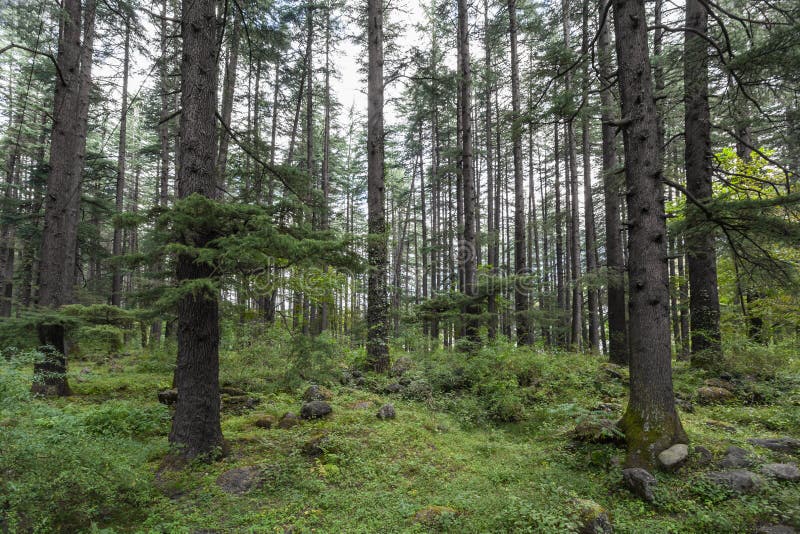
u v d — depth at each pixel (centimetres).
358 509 454
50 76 1773
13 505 357
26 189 2005
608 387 909
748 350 990
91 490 429
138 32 1148
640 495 470
